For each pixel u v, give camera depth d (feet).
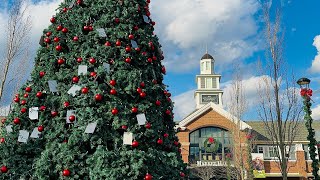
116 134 20.33
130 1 23.77
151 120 21.36
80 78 20.99
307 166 104.47
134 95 21.35
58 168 18.92
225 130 107.96
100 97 20.31
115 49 21.88
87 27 22.56
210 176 101.96
